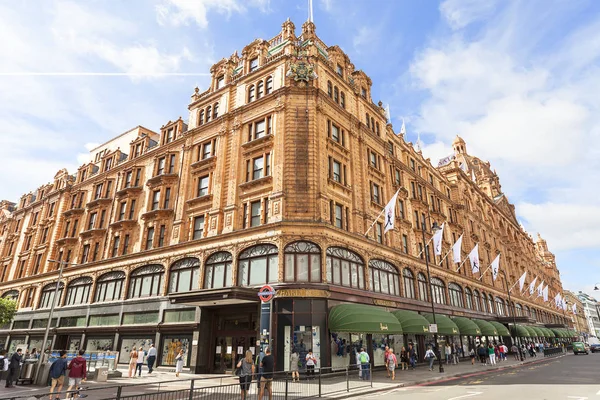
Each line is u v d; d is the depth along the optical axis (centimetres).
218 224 2922
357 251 2853
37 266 4647
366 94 3919
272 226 2553
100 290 3675
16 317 4434
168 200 3569
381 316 2502
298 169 2689
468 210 5531
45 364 2094
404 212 3856
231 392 1237
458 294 4497
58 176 5212
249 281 2562
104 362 2442
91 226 4250
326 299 2405
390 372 2606
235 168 3009
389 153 3850
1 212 6228
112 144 5162
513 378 2248
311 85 2984
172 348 2861
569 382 1906
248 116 3148
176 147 3775
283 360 2241
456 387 1892
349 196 3017
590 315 17725
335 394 1656
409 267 3569
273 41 3538
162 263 3191
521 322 5572
